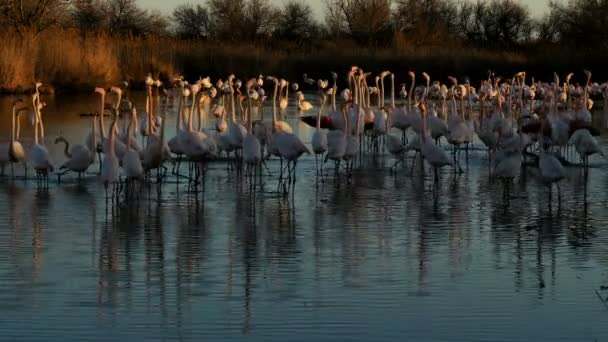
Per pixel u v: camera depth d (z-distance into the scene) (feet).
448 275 37.99
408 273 38.24
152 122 68.80
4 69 135.85
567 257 41.06
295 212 51.06
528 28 253.65
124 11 275.59
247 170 63.77
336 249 42.37
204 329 31.48
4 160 59.93
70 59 144.66
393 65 167.73
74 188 57.47
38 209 50.85
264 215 50.11
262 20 266.98
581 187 60.13
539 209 52.49
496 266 39.47
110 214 49.85
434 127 75.92
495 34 254.88
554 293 35.55
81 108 118.93
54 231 45.52
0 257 40.32
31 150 57.88
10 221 47.65
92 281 36.83
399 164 71.31
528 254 41.63
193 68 164.66
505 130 69.05
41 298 34.55
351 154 62.80
